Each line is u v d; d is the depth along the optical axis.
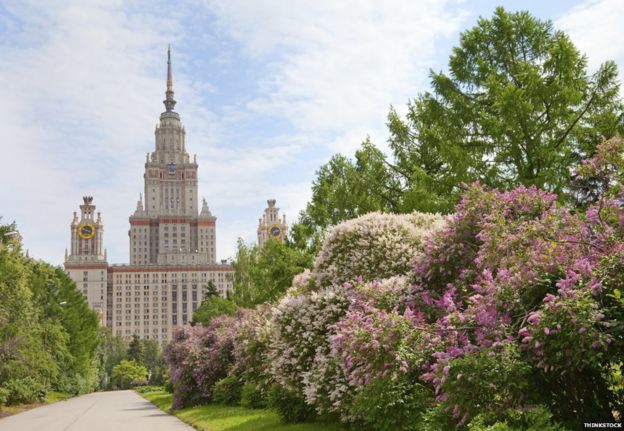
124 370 111.62
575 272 6.30
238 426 14.28
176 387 26.30
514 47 20.30
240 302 41.84
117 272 187.88
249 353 18.95
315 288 13.18
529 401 6.18
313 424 12.06
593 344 5.37
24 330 31.22
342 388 9.84
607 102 18.36
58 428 19.02
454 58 21.00
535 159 17.72
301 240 30.05
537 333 5.74
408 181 23.34
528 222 7.50
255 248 42.53
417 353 6.76
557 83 17.38
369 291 9.47
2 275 29.16
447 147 18.42
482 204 8.69
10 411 32.12
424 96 22.22
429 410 7.53
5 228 29.38
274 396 13.42
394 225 12.41
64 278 69.19
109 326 184.62
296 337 12.06
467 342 6.53
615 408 6.74
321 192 27.11
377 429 9.43
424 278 9.34
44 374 39.06
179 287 189.00
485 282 6.78
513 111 17.09
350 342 7.19
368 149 23.17
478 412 6.01
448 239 8.92
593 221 7.00
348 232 12.69
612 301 5.93
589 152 17.88
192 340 28.11
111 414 26.34
